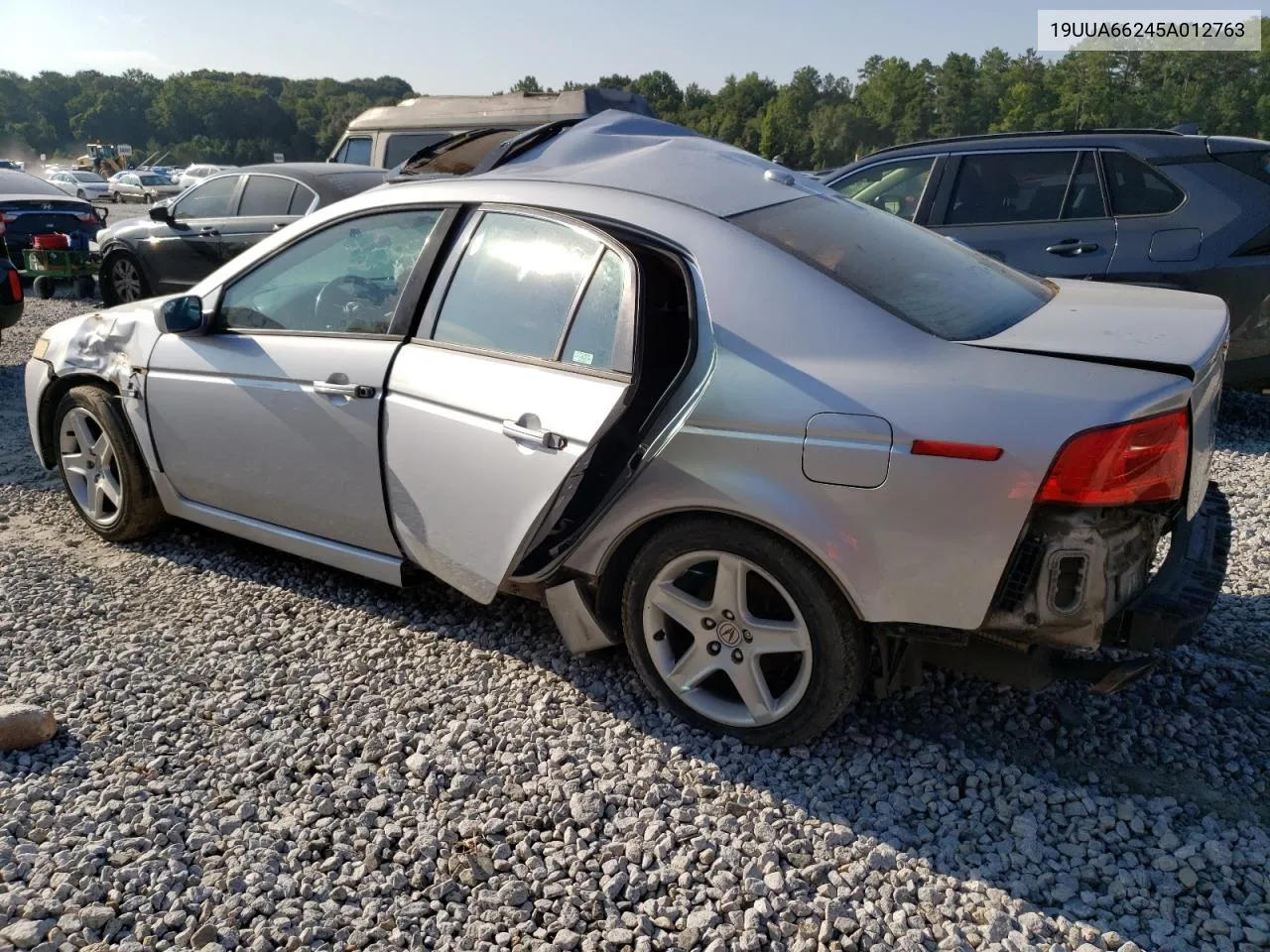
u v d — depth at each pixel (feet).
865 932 7.64
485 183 11.73
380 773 9.63
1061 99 403.75
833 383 9.00
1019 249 22.61
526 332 10.85
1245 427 23.24
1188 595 9.07
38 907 7.70
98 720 10.48
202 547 15.02
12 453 20.06
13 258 44.68
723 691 10.59
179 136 631.97
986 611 8.62
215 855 8.50
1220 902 7.91
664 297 10.89
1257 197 20.77
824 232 10.59
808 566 9.23
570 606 10.91
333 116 650.84
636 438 10.69
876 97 476.95
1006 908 7.88
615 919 7.79
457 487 10.95
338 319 12.40
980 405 8.48
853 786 9.47
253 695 11.02
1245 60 395.96
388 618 12.85
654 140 12.39
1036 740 10.30
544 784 9.43
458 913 7.86
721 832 8.76
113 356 14.40
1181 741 10.28
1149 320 9.79
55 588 13.52
